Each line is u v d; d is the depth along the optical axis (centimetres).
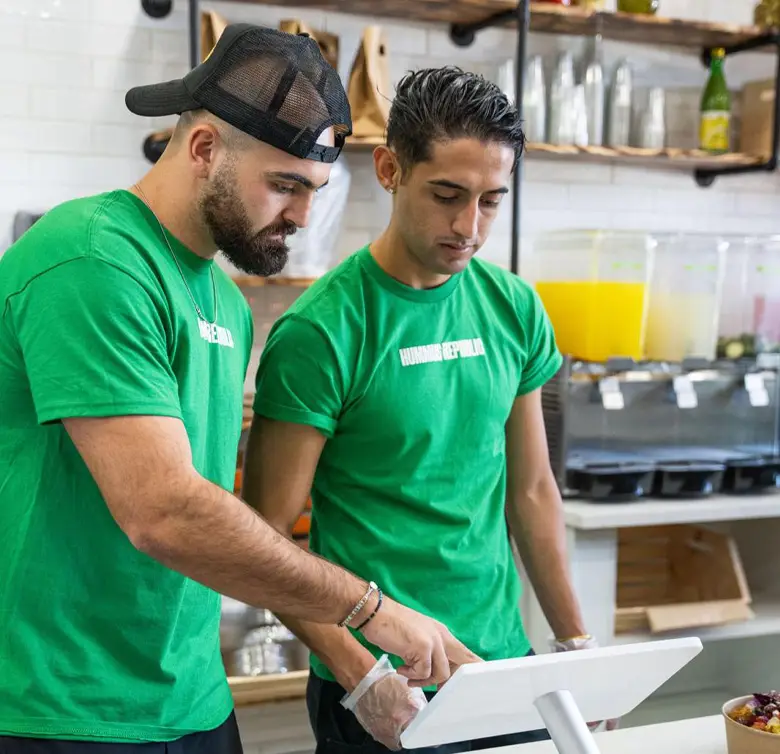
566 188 352
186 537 113
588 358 314
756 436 326
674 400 317
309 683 174
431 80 148
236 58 123
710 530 322
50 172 294
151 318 120
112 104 298
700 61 364
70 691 124
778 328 330
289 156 123
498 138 146
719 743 135
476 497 167
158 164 133
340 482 163
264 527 118
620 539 339
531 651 176
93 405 113
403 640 123
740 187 376
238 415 145
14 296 118
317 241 295
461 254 153
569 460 294
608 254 312
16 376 122
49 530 123
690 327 320
